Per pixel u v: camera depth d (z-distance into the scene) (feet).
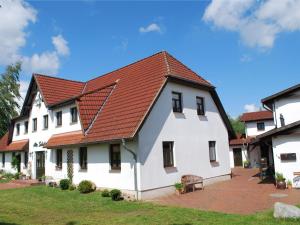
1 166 120.88
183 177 60.70
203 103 74.13
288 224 32.42
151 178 55.42
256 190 57.31
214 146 75.41
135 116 56.18
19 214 43.55
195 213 39.78
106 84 82.17
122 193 55.98
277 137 59.36
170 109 63.10
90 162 64.85
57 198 56.75
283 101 69.05
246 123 135.23
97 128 62.69
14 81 156.56
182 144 64.39
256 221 34.12
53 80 94.43
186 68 75.10
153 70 69.00
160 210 42.83
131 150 55.01
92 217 40.34
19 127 107.45
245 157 126.41
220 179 74.02
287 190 54.95
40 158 88.79
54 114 81.61
